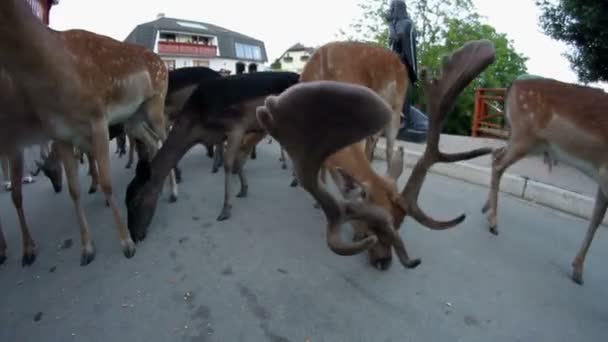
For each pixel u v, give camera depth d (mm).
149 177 3480
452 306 2451
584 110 2764
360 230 2336
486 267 2889
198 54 41594
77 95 2785
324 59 3533
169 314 2436
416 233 3436
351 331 2248
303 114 1210
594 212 2672
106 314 2449
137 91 3725
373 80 3748
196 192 4742
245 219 3871
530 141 3152
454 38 18859
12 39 2318
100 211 4156
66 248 3344
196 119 3809
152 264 3041
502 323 2293
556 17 6449
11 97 2752
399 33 6180
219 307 2492
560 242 3260
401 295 2568
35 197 4664
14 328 2336
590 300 2510
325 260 3043
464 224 3619
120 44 3537
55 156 4633
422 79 2086
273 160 6457
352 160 2301
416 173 2137
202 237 3484
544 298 2527
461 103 15789
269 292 2639
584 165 2832
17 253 3285
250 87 3965
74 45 2875
